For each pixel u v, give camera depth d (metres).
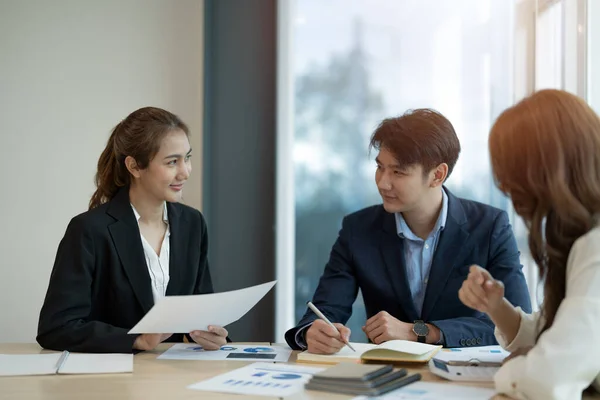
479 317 1.87
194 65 3.22
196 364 1.56
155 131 1.90
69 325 1.75
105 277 1.89
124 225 1.91
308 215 3.28
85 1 3.14
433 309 1.96
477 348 1.73
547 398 1.13
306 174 3.28
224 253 3.27
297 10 3.26
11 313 3.05
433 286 1.96
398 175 1.86
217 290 3.25
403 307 1.96
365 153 3.25
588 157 1.19
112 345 1.68
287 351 1.73
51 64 3.11
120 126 1.97
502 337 1.49
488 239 1.97
